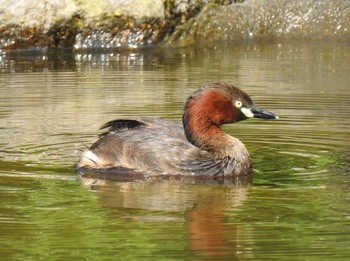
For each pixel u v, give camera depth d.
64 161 13.31
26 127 15.35
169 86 19.03
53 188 11.95
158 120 13.34
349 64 21.70
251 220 10.51
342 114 16.30
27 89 18.97
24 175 12.53
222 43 25.48
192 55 23.81
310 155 13.60
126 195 11.67
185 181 12.45
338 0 25.39
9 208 11.04
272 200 11.32
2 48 24.34
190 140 12.95
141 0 24.97
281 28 25.61
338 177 12.35
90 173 12.74
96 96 18.00
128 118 13.16
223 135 12.91
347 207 10.92
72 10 24.56
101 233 10.06
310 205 11.04
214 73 20.67
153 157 12.69
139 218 10.62
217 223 10.38
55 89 18.92
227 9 25.61
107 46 24.92
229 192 11.78
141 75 20.64
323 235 9.87
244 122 15.88
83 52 24.64
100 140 13.12
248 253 9.33
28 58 23.81
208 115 12.88
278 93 18.22
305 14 25.55
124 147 12.80
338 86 18.91
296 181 12.20
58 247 9.63
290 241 9.68
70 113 16.42
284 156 13.58
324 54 23.36
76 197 11.55
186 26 25.45
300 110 16.67
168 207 11.10
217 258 9.21
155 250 9.49
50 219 10.60
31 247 9.62
